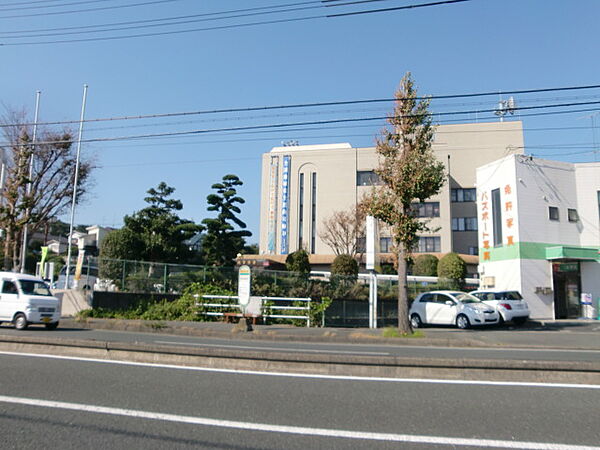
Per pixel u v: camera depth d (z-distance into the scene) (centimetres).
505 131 4291
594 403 563
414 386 644
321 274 2286
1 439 427
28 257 4138
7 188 2572
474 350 1149
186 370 735
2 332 1318
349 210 4172
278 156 4622
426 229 1430
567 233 2320
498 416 511
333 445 422
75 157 2744
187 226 2731
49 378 664
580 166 2389
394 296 2169
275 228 4488
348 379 684
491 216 2430
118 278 1973
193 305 1895
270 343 1274
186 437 439
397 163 1446
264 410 526
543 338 1441
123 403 545
